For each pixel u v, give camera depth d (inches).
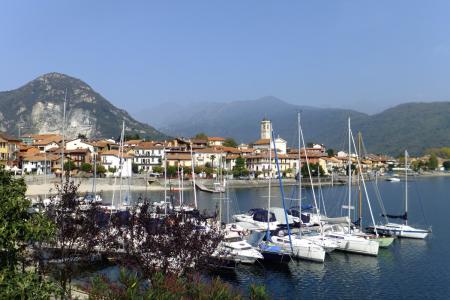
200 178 6599.4
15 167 5516.7
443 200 5068.9
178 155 7628.0
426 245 2471.7
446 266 2034.9
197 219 1418.6
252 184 6678.2
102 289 783.7
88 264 1288.1
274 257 1929.1
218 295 793.6
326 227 2625.5
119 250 1353.3
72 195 1114.7
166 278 855.7
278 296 1619.1
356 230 2551.7
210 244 1380.4
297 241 2144.4
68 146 7406.5
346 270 1950.1
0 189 674.8
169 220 1170.0
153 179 6102.4
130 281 789.2
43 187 4815.5
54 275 1022.4
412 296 1649.9
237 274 1840.6
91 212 1136.2
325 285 1749.5
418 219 3560.5
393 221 3442.4
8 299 585.9
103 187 5457.7
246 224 2748.5
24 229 661.9
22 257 840.9
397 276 1881.2
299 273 1889.8
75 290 1093.1
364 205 4626.0
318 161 7790.4
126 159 6899.6
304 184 6279.5
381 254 2251.5
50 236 737.6
